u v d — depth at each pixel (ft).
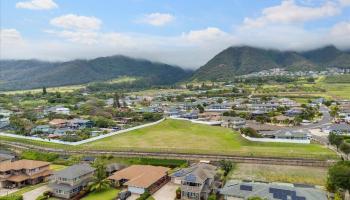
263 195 249.14
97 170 321.52
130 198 283.79
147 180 302.45
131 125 628.69
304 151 393.50
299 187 273.33
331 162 356.18
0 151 459.32
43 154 435.94
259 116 640.99
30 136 542.57
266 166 363.35
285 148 413.80
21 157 435.53
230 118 618.85
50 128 596.70
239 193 255.50
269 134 473.67
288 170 345.51
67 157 429.38
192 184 273.13
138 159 402.31
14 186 322.75
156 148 436.35
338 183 258.78
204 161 380.58
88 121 634.43
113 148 441.68
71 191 293.23
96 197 289.53
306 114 640.17
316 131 517.55
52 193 296.51
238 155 392.68
